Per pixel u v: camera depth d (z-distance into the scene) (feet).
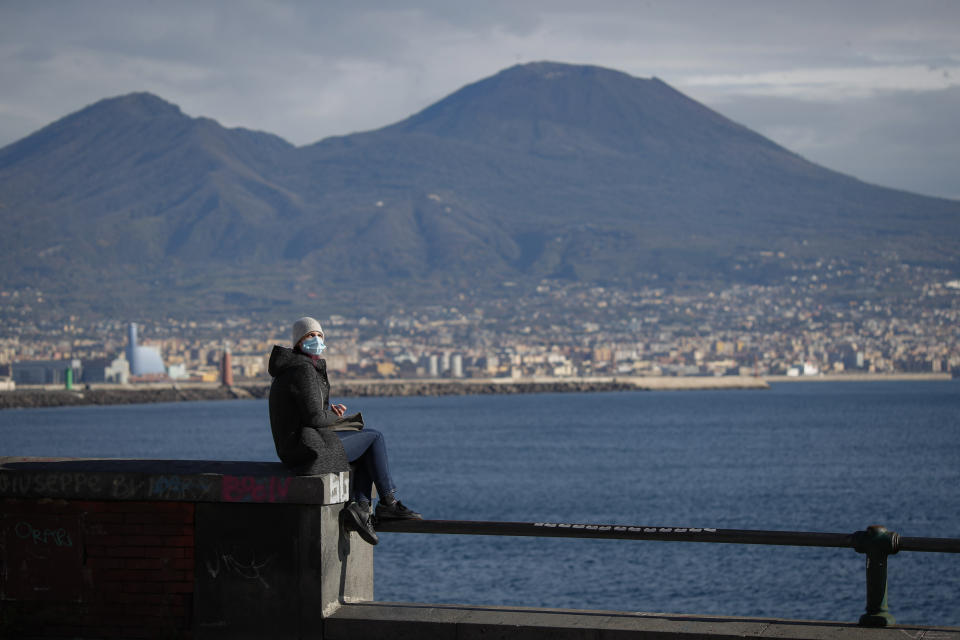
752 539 51.16
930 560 229.66
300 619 54.65
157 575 56.44
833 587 203.82
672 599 196.24
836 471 519.60
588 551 248.32
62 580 57.31
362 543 59.16
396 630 53.57
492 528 54.60
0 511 57.98
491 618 53.31
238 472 55.52
